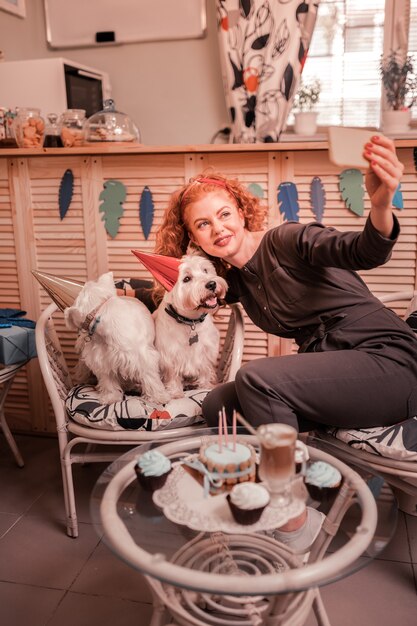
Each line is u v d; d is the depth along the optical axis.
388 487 1.15
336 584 1.54
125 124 2.18
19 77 2.52
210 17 2.90
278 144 1.96
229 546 1.21
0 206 2.23
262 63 2.70
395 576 1.56
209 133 3.04
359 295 1.53
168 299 1.71
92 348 1.73
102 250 2.20
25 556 1.68
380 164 1.16
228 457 1.12
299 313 1.55
